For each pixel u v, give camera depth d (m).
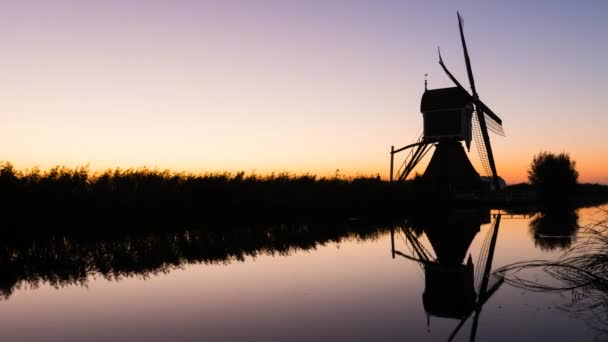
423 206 30.17
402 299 7.29
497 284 8.15
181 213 19.34
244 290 7.98
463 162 33.00
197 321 6.18
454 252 12.10
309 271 9.69
